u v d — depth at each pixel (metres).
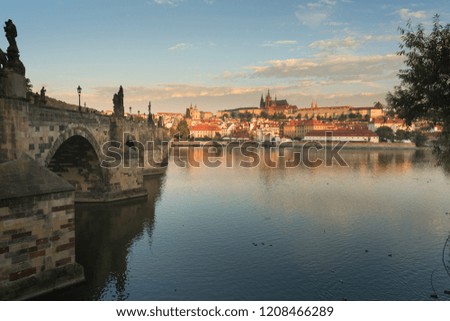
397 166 149.38
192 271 37.38
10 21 32.03
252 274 36.91
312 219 58.62
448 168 35.38
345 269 38.44
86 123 56.28
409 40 31.91
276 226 54.28
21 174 30.00
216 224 55.00
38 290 29.75
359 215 61.56
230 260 40.56
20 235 28.81
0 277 27.94
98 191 65.94
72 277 31.95
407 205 70.12
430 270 38.25
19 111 31.45
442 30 31.27
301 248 44.62
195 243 46.03
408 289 33.97
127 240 47.03
